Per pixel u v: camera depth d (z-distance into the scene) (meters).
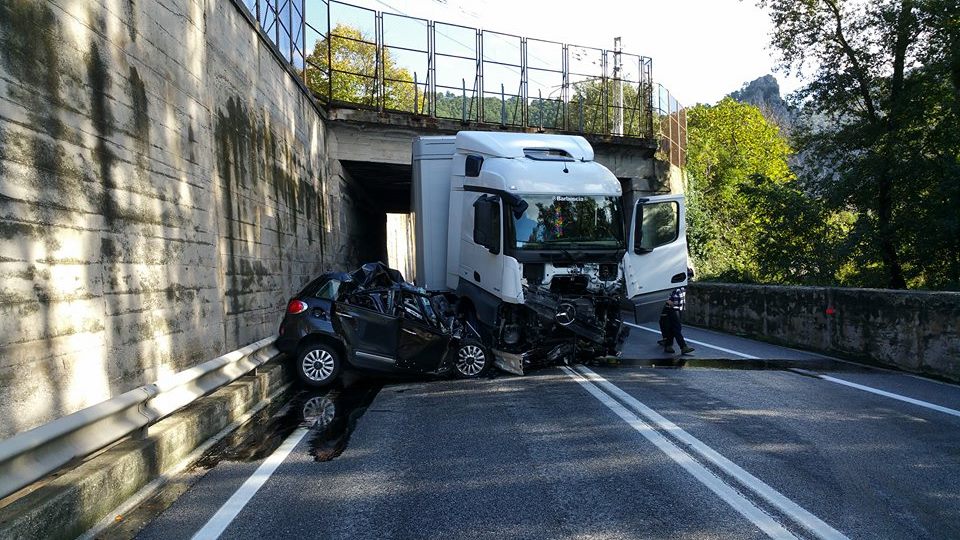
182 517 4.54
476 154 11.56
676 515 4.45
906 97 18.11
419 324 9.75
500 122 21.28
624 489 4.98
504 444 6.33
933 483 5.07
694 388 9.03
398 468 5.64
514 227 10.08
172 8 7.48
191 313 7.71
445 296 11.88
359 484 5.22
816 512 4.48
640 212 10.55
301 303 9.49
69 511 3.99
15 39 4.64
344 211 20.30
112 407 4.59
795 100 20.61
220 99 9.08
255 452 6.21
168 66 7.32
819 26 19.52
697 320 17.80
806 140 20.61
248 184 10.29
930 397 8.38
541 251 10.05
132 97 6.42
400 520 4.45
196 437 6.19
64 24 5.27
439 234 12.52
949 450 5.96
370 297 9.58
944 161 17.47
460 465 5.69
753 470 5.39
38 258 4.77
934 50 17.66
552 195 10.38
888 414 7.40
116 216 6.00
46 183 4.93
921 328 10.26
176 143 7.47
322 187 17.27
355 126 18.83
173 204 7.32
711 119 42.25
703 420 7.14
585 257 10.21
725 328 16.31
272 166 11.83
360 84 19.69
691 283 18.22
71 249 5.22
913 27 17.81
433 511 4.61
